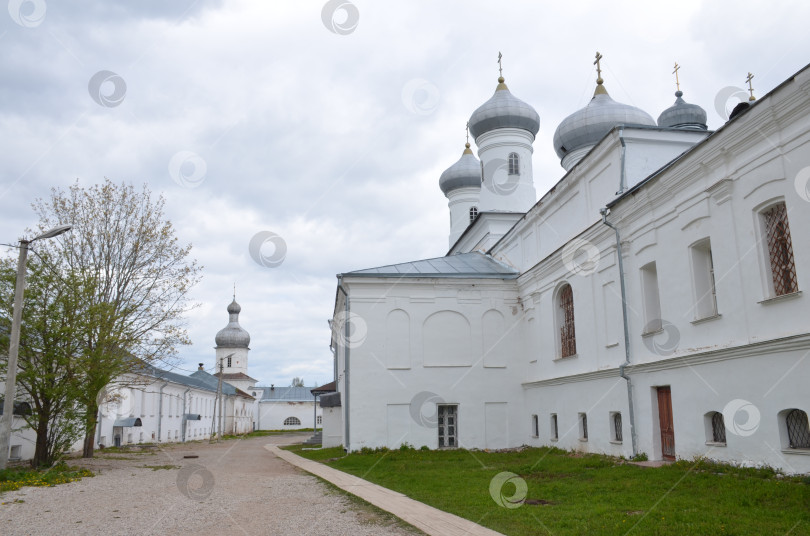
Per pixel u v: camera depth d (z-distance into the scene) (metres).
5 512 12.00
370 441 25.27
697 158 15.21
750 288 13.63
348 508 11.73
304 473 19.11
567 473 16.06
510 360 26.92
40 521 10.99
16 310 17.66
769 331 13.05
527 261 27.06
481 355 26.73
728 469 13.53
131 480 17.47
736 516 9.53
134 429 39.62
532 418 25.88
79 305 21.16
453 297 26.98
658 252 17.17
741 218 13.98
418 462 20.95
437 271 27.97
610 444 19.25
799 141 12.42
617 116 27.14
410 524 10.01
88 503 13.00
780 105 12.60
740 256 13.96
